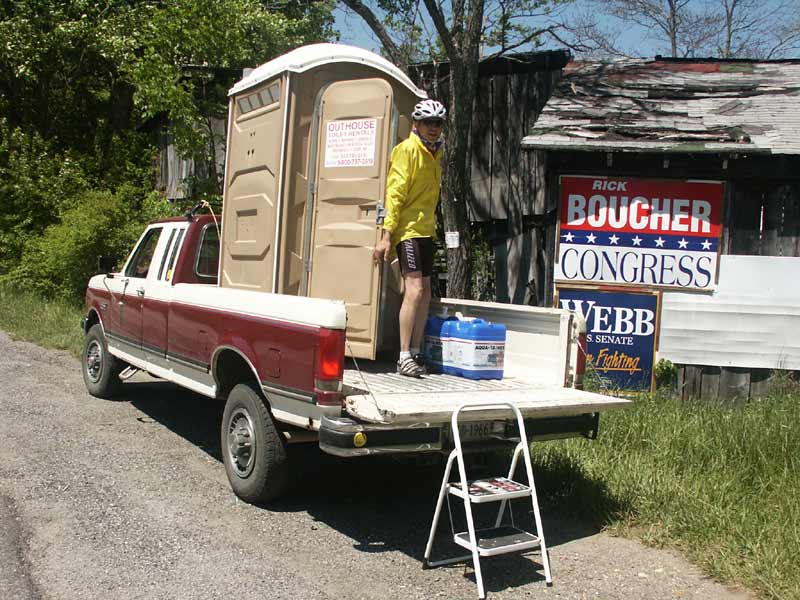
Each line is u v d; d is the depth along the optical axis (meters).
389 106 5.84
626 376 9.45
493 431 4.80
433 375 5.75
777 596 4.17
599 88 11.00
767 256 9.17
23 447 6.43
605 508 5.43
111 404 8.21
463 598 4.12
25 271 16.12
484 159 12.07
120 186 17.09
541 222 11.54
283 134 5.89
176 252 6.90
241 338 5.37
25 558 4.29
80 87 20.58
